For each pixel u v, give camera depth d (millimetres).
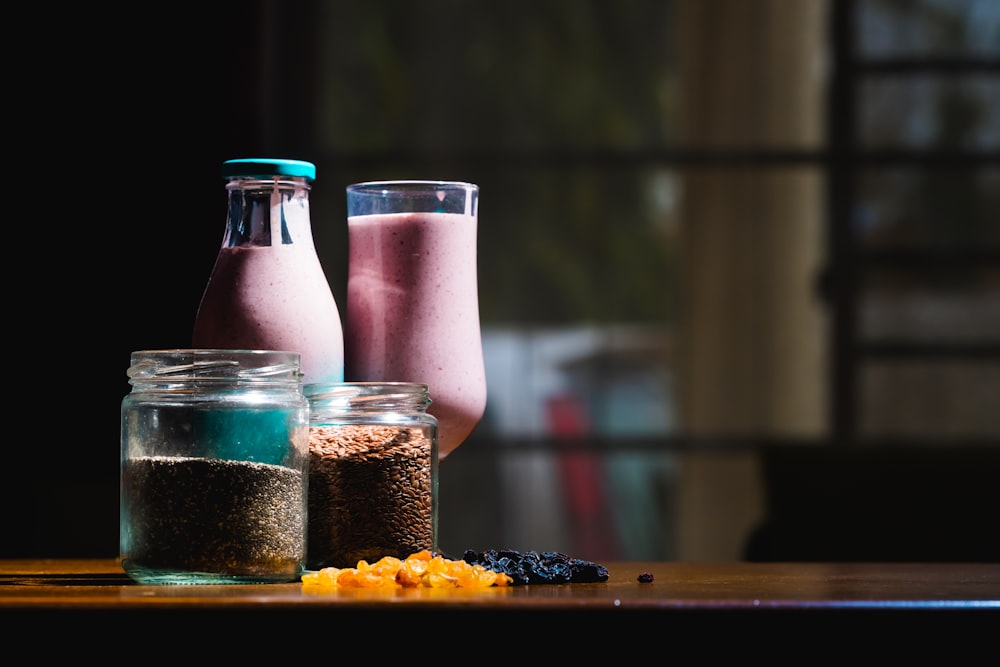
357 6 3990
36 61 3332
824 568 1282
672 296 4062
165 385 1041
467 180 4035
